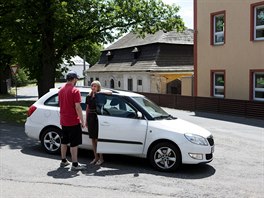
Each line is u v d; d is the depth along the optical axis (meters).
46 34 18.16
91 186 6.28
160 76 35.91
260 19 19.69
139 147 7.75
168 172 7.51
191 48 39.16
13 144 9.88
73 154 7.32
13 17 17.30
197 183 6.77
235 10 21.14
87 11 19.12
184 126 7.81
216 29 23.05
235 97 21.42
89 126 7.71
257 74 20.00
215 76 23.30
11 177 6.67
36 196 5.64
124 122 7.84
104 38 20.27
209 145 7.62
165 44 37.59
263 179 7.21
